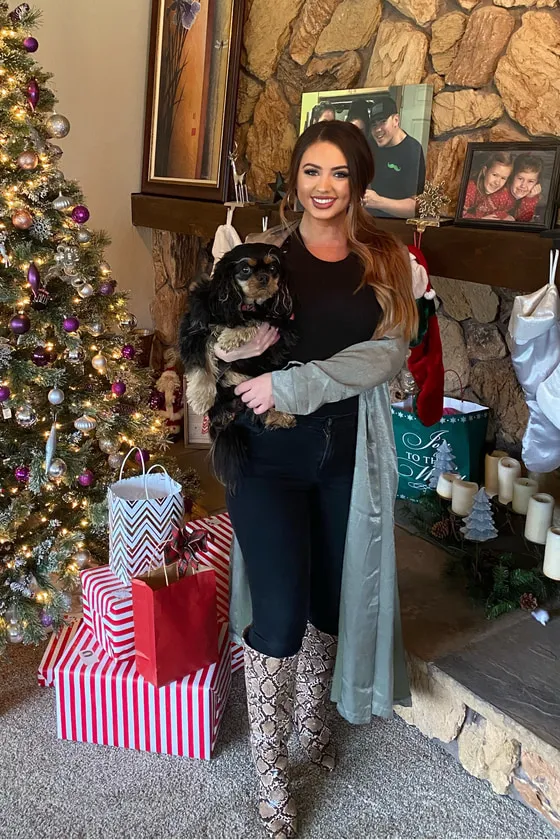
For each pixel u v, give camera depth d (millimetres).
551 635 1952
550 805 1590
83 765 1765
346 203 1477
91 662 1816
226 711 1944
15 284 2145
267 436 1462
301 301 1459
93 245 2389
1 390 2018
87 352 2383
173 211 3262
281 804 1564
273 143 3053
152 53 3344
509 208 2035
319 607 1660
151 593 1639
